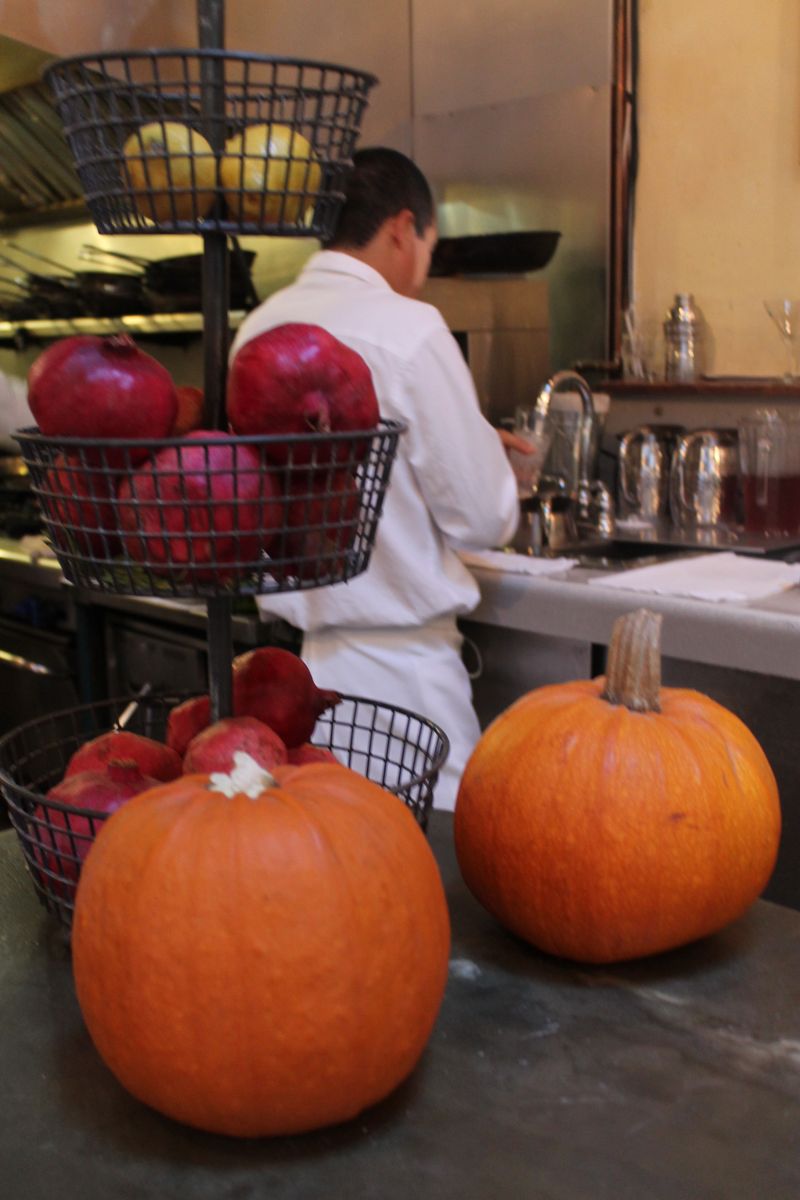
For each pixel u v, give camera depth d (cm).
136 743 78
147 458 64
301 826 58
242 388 65
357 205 171
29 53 245
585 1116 58
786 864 170
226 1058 55
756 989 72
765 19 229
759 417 220
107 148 68
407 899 59
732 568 191
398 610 168
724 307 246
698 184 245
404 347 155
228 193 68
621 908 72
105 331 328
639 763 73
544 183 263
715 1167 54
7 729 293
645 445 243
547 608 186
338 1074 56
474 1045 65
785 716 166
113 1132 58
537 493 227
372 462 71
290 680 82
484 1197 52
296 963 55
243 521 64
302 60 66
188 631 237
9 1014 68
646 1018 68
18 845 93
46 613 273
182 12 265
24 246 367
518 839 74
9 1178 54
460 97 274
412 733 170
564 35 253
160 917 56
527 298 265
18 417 174
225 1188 53
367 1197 52
